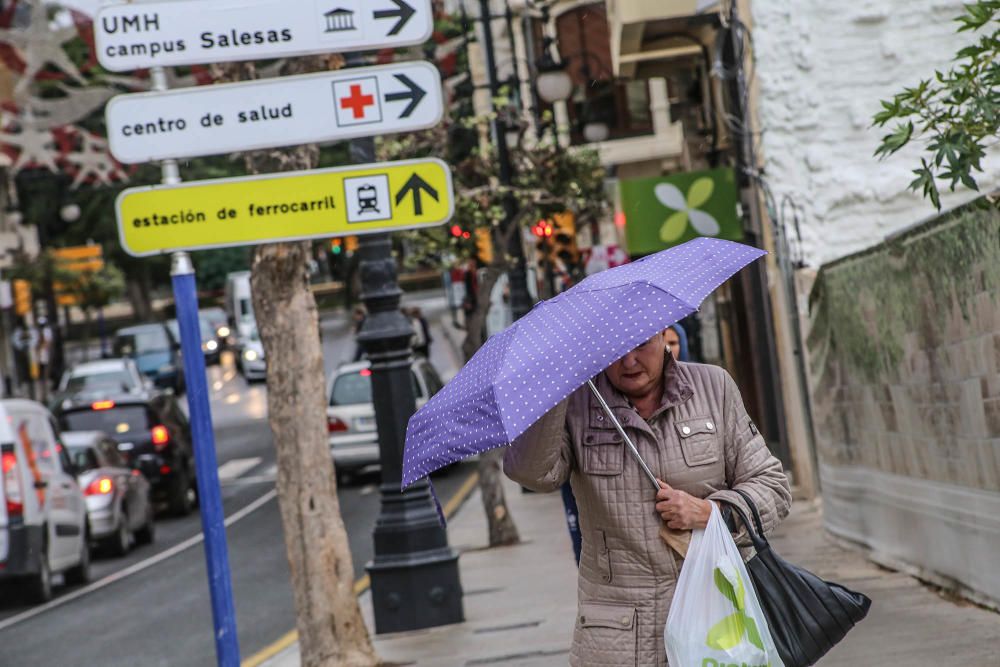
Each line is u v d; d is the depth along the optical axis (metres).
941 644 14.91
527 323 8.63
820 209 29.78
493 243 34.06
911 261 17.80
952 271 16.33
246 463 58.44
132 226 12.35
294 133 12.46
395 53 37.53
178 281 12.31
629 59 43.62
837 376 22.72
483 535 33.50
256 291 18.23
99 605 29.92
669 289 8.54
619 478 8.73
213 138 12.37
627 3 36.47
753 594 8.50
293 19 12.48
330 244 101.62
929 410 17.97
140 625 26.81
